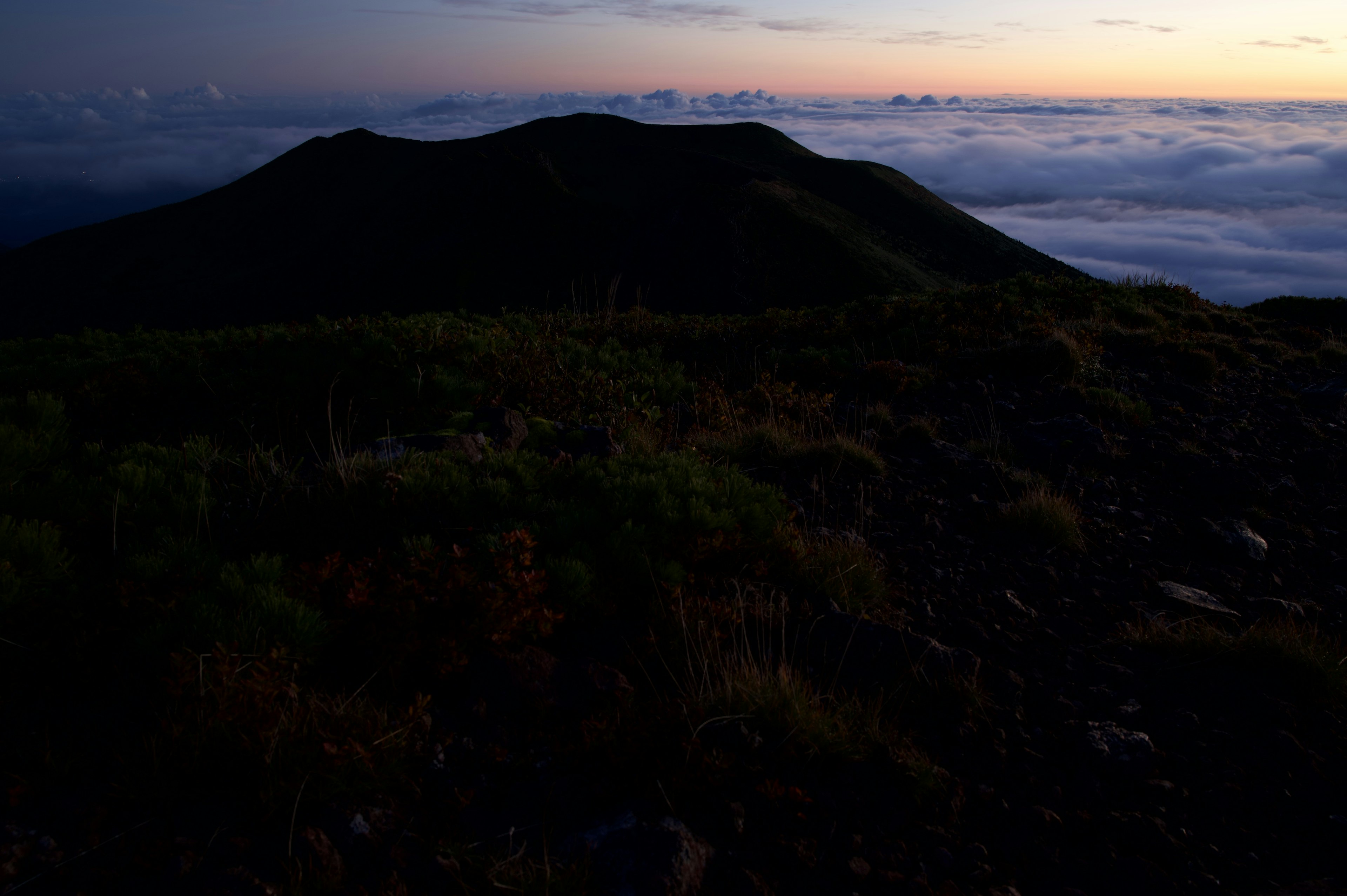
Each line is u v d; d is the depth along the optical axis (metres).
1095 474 7.39
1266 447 8.20
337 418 7.77
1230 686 4.13
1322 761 3.60
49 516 4.44
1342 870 3.01
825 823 3.11
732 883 2.81
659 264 119.44
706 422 8.89
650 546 4.78
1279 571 5.67
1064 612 5.03
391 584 3.87
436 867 2.70
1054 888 2.96
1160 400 9.48
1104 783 3.47
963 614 4.92
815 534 5.73
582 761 3.30
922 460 7.73
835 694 3.95
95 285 137.62
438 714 3.45
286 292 129.12
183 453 5.64
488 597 3.79
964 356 11.03
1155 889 2.94
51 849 2.52
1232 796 3.40
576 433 7.17
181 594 3.66
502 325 12.96
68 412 7.68
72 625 3.45
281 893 2.49
